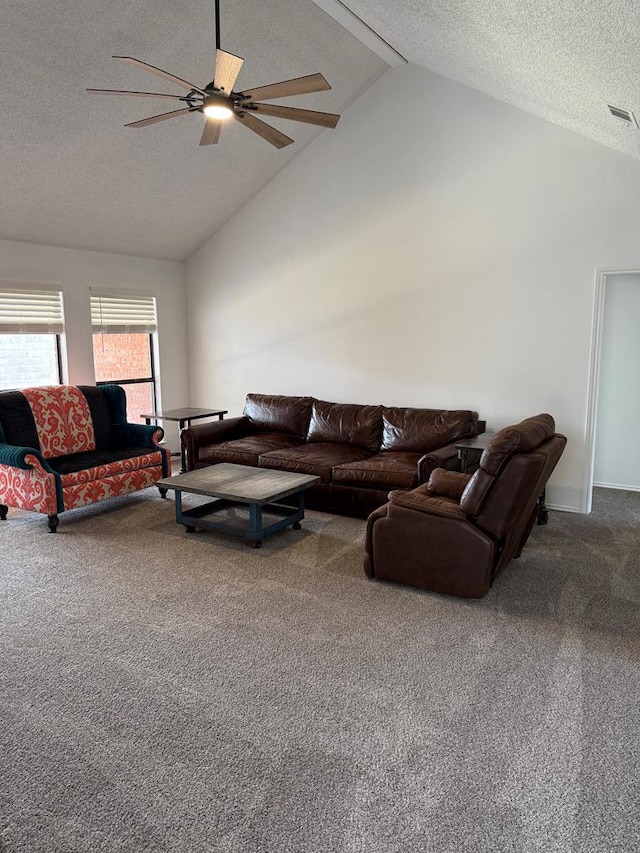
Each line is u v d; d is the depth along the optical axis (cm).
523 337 502
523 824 184
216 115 307
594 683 256
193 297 691
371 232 562
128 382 651
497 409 523
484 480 312
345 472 468
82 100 414
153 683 258
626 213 450
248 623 309
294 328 623
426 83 515
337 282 589
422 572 340
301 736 224
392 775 204
